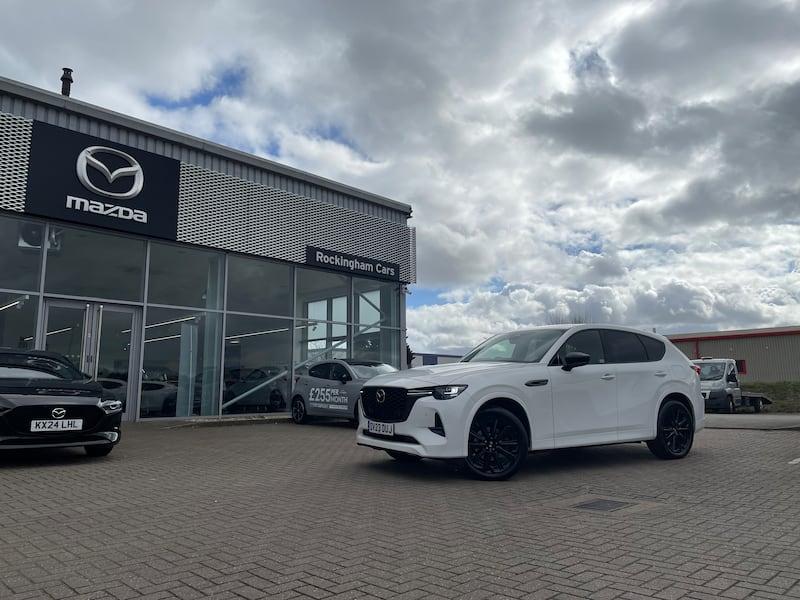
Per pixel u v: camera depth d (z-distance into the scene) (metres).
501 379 6.62
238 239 15.38
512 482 6.41
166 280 14.10
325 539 4.20
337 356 17.86
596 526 4.54
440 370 6.98
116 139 13.48
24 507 5.17
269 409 15.84
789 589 3.19
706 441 10.37
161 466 7.50
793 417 18.28
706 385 21.58
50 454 8.42
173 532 4.38
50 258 12.34
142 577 3.40
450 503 5.37
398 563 3.66
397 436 6.62
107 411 7.71
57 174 12.40
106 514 4.94
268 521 4.71
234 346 15.30
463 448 6.29
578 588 3.23
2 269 11.73
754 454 8.58
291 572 3.50
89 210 12.75
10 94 11.99
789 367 34.44
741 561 3.67
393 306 19.84
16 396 7.09
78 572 3.48
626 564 3.63
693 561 3.67
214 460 8.05
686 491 5.90
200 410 14.44
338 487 6.13
